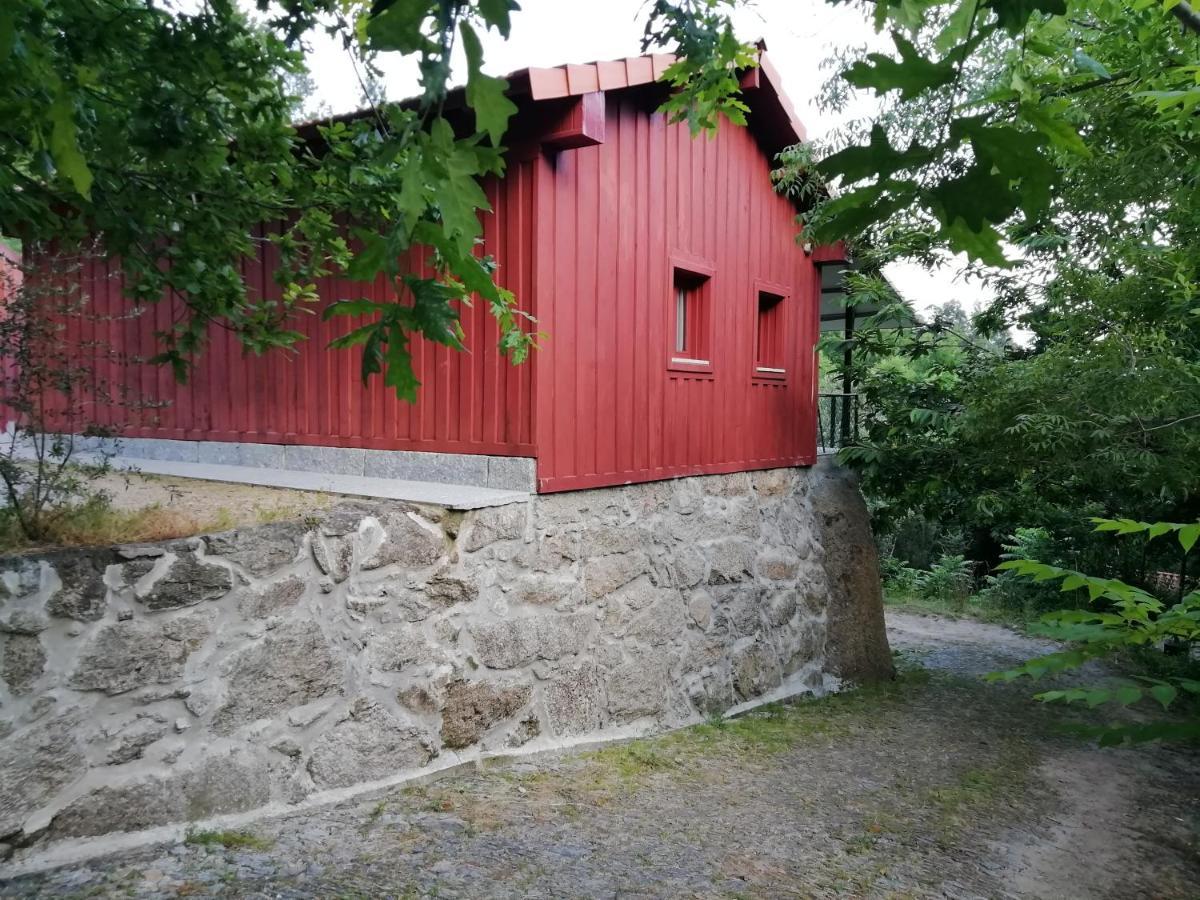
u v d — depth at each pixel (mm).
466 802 4109
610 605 5730
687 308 6852
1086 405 7000
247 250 3578
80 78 2268
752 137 7344
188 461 6746
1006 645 10938
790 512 8031
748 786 4996
